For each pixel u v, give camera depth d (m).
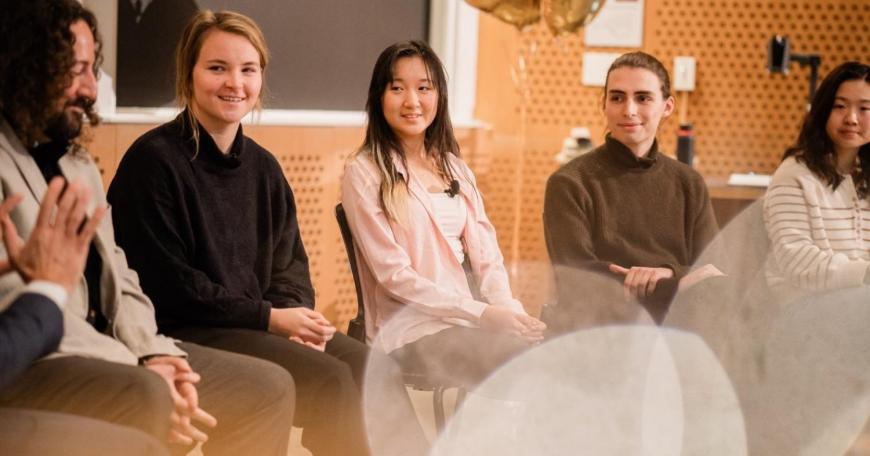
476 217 3.51
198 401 2.66
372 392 3.00
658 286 3.34
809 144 3.59
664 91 3.58
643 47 5.48
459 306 3.22
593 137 5.57
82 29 2.52
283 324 2.99
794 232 3.54
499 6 4.88
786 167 3.63
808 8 5.37
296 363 2.86
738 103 5.46
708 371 3.33
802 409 3.29
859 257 3.58
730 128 5.48
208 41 3.04
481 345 3.21
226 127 3.08
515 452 3.55
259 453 2.67
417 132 3.38
